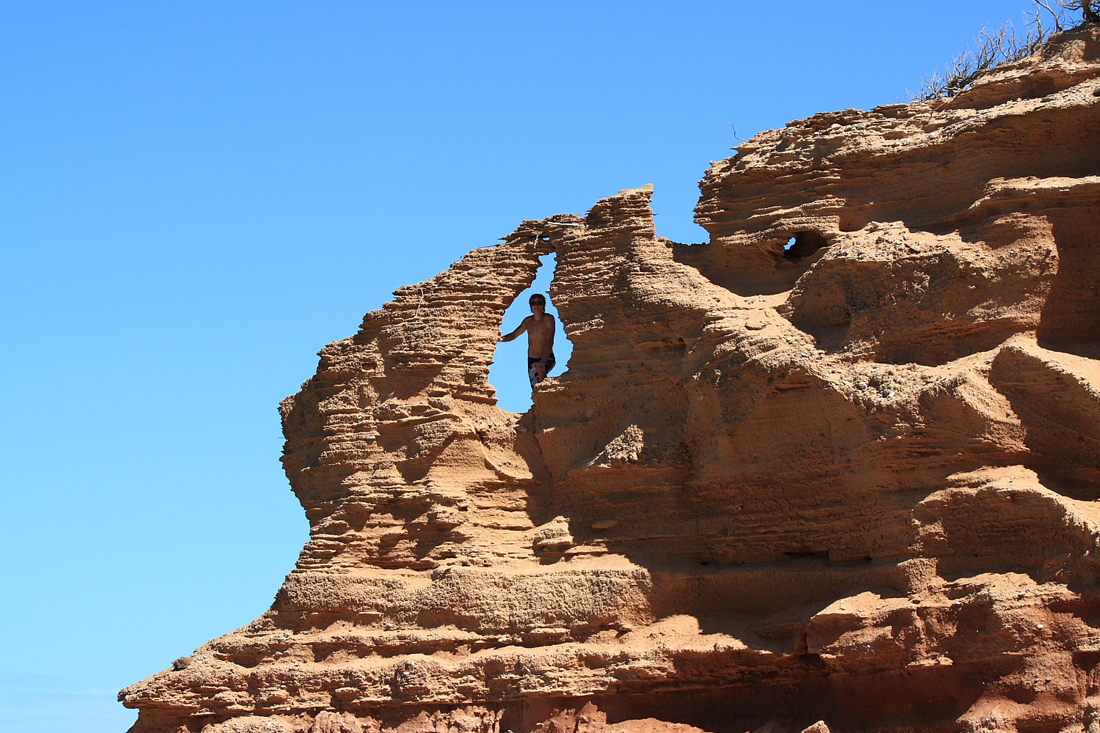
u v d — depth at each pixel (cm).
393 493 4222
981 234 3628
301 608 4166
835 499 3672
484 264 4375
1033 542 3300
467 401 4312
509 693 3847
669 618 3806
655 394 4012
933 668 3300
